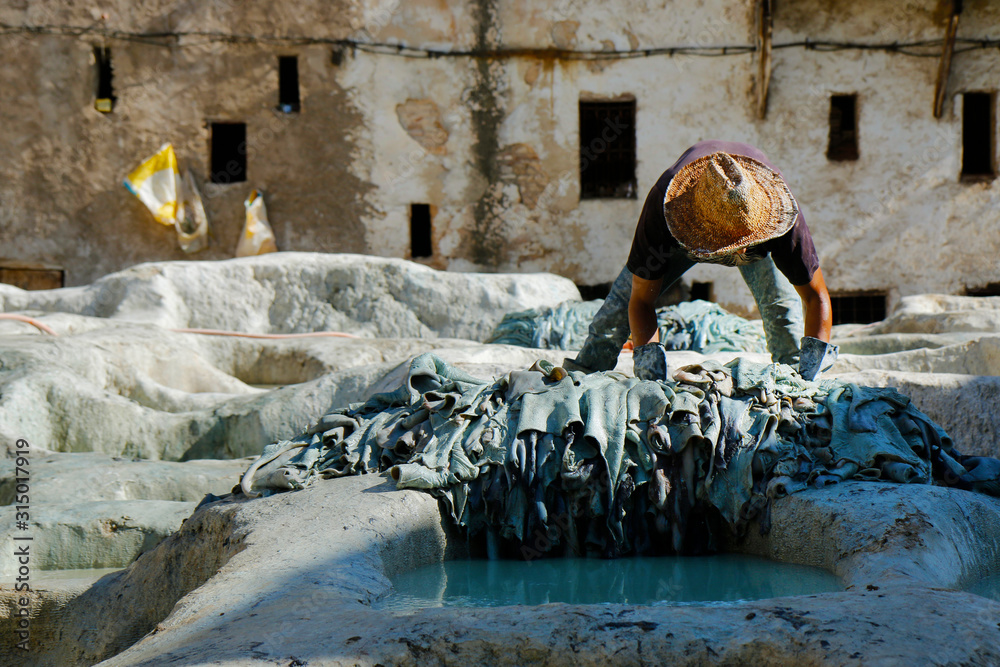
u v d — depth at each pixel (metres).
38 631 4.30
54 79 15.58
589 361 5.40
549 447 4.39
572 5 16.14
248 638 2.61
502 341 10.58
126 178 15.32
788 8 16.28
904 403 4.62
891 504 3.69
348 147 16.00
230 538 3.94
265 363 9.47
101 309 11.42
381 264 12.28
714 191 4.35
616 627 2.57
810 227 16.33
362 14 15.97
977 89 16.28
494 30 16.11
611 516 4.28
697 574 3.88
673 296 14.16
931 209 16.34
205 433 6.94
